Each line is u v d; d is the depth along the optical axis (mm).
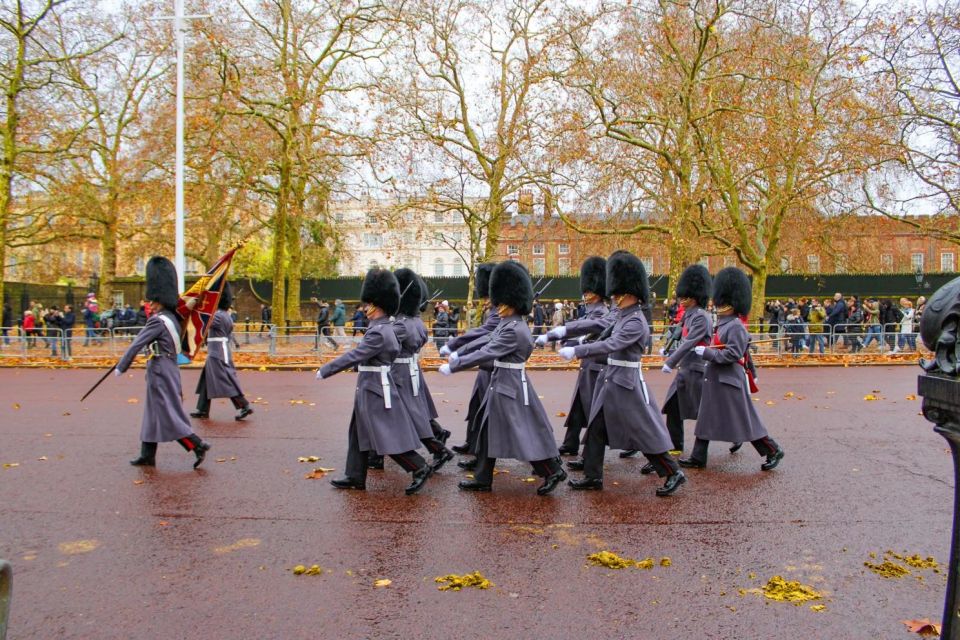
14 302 34281
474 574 4711
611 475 7680
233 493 6785
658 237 29469
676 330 11750
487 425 6879
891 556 5184
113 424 10391
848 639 3936
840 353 21266
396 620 4145
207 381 10703
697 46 22172
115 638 3941
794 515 6148
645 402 6797
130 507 6324
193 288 8070
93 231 28234
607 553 5105
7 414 11305
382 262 56219
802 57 22594
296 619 4160
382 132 22875
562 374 18188
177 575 4809
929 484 7148
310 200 27938
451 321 26281
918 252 49375
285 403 12531
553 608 4305
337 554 5195
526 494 6844
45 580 4734
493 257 23531
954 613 2928
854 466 7922
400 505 6438
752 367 8180
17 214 26719
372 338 6773
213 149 22422
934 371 3008
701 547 5359
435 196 22531
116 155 28047
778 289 37562
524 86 21828
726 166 24531
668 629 4043
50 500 6535
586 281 9133
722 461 8305
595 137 21422
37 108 24422
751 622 4133
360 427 6848
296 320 26234
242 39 22500
